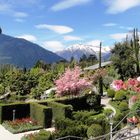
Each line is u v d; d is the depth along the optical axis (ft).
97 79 184.34
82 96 143.84
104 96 178.50
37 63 424.05
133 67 194.18
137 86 81.82
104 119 95.55
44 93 199.93
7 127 109.09
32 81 225.15
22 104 122.83
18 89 222.07
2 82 227.81
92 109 138.41
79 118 113.91
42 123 111.14
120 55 196.85
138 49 215.51
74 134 84.69
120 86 86.79
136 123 69.26
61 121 94.07
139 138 60.08
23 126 108.88
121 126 85.87
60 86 149.28
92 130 83.56
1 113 118.01
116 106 139.44
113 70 207.00
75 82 148.36
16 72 233.76
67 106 116.78
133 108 72.23
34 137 82.89
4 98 201.57
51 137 83.15
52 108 123.95
